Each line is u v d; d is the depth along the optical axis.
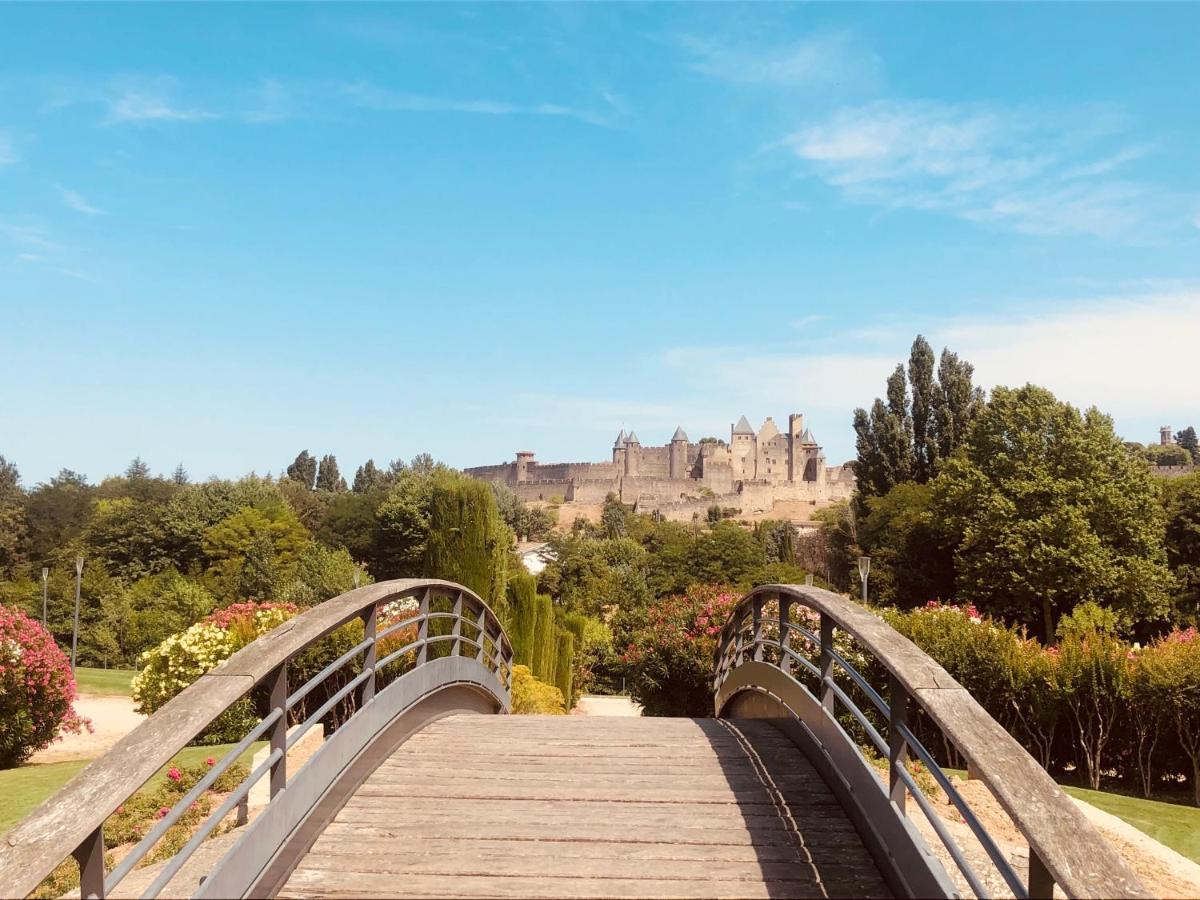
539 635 22.38
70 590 45.41
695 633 16.50
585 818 5.38
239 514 66.38
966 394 58.38
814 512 129.00
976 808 7.73
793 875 4.55
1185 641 11.94
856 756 5.17
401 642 14.83
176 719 3.62
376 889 4.39
